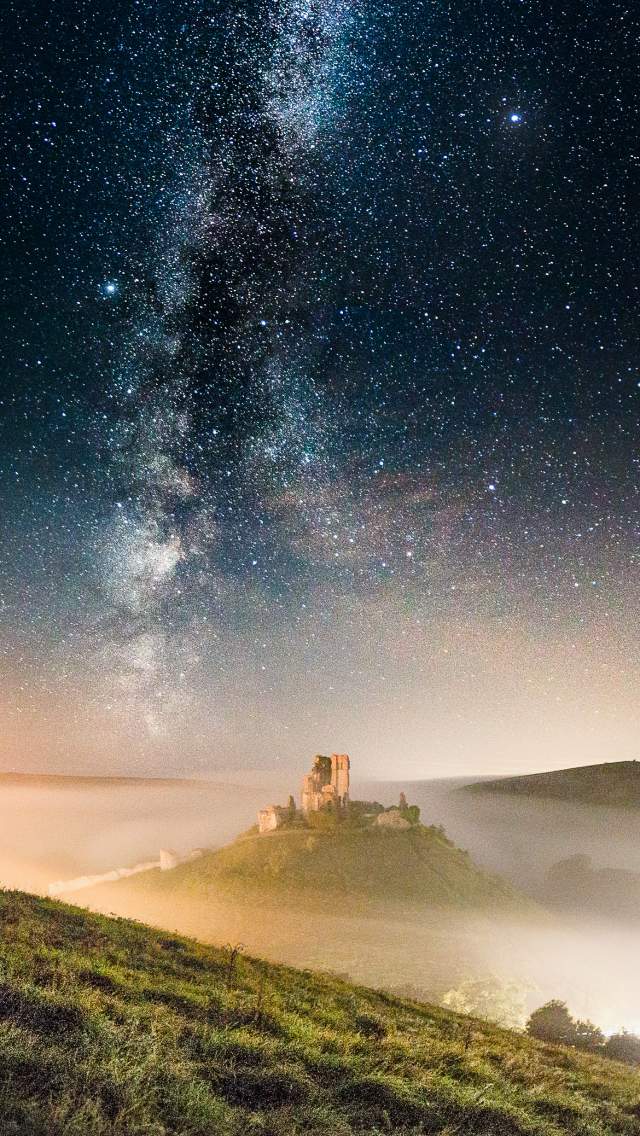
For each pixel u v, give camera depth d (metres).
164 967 16.59
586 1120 12.18
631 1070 18.83
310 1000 17.47
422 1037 16.14
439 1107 10.83
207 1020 12.09
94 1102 7.24
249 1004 14.16
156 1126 7.20
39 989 10.38
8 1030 8.42
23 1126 6.46
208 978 16.59
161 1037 10.20
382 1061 12.49
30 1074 7.50
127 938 18.58
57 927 17.34
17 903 19.16
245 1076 9.80
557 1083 14.79
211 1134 7.61
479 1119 10.84
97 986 12.61
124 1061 8.54
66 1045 8.63
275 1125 8.37
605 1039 26.31
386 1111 9.96
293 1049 11.55
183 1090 8.34
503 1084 13.27
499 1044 18.36
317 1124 8.88
